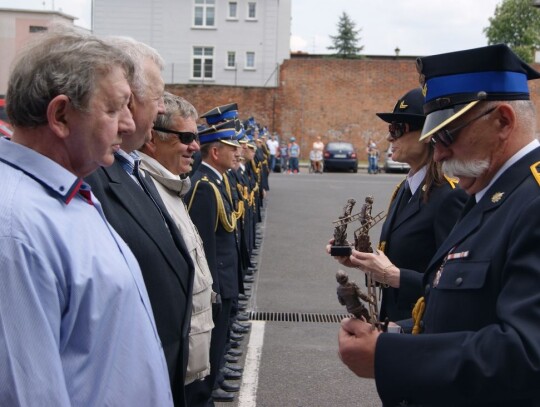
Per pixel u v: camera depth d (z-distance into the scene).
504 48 2.09
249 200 8.93
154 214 2.72
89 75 1.87
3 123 6.80
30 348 1.63
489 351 1.80
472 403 1.90
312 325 6.88
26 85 1.86
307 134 35.28
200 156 5.32
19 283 1.64
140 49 2.71
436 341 1.93
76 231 1.81
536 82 22.03
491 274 1.99
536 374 1.73
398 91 34.81
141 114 2.67
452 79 2.16
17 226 1.68
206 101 35.00
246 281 8.69
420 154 3.53
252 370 5.52
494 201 2.10
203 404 3.94
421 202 3.49
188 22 40.41
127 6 40.41
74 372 1.75
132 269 1.99
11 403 1.61
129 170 2.81
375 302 2.21
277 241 11.70
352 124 35.09
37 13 20.73
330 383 5.26
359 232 3.02
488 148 2.14
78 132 1.89
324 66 34.91
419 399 1.94
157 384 1.95
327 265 9.79
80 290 1.75
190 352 3.20
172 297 2.65
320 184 23.39
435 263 2.30
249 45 40.53
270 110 35.16
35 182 1.81
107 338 1.81
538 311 1.78
